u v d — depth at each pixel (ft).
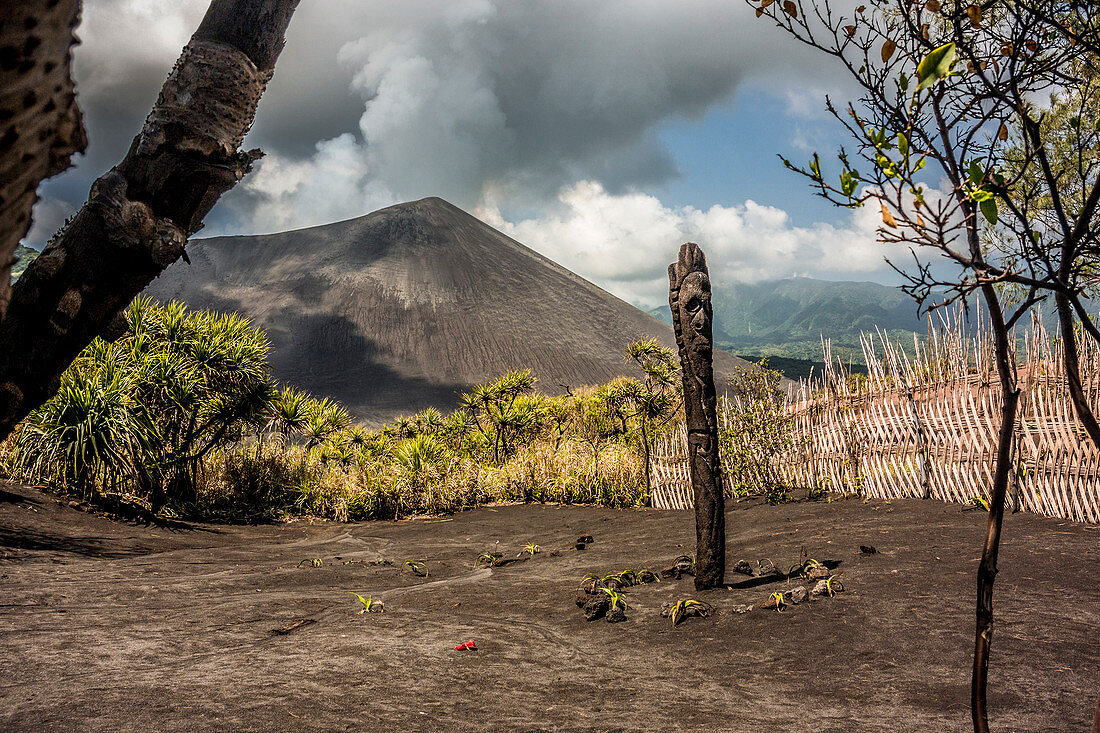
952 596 10.61
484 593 14.55
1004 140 3.65
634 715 7.58
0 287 1.83
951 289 3.37
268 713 7.72
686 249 13.92
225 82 4.35
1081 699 7.02
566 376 307.58
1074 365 3.52
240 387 35.01
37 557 17.89
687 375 13.58
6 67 1.62
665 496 31.27
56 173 2.00
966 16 3.52
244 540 26.66
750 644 9.69
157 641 10.73
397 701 8.14
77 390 28.60
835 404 24.86
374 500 35.53
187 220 4.51
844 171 3.62
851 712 7.23
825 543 15.70
